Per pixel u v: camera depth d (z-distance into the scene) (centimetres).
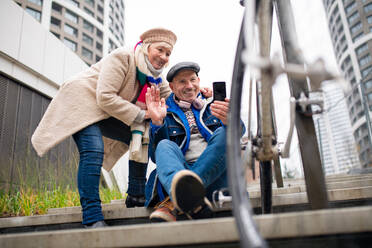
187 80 177
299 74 65
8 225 193
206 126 175
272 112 115
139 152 195
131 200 206
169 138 171
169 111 174
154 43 207
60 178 358
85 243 90
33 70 476
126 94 203
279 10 105
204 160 137
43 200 291
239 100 90
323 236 77
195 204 114
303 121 101
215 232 83
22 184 321
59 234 91
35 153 448
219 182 146
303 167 99
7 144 416
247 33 74
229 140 84
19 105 453
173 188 113
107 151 217
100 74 194
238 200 71
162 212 131
